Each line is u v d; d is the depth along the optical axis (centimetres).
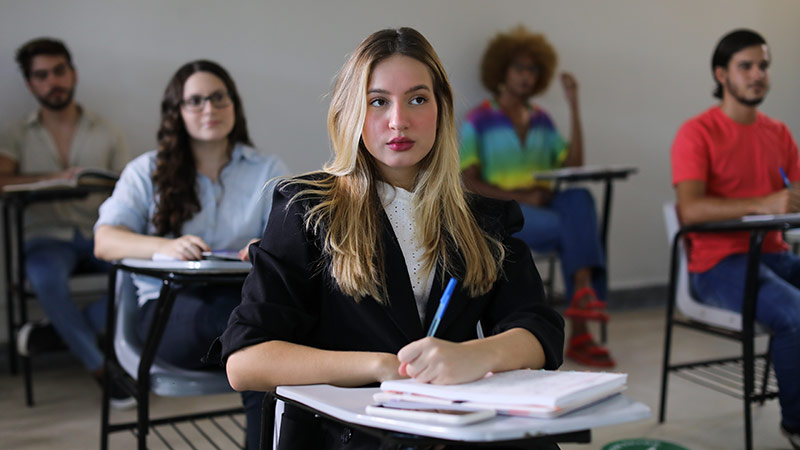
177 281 160
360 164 118
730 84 261
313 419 112
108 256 196
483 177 392
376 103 115
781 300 219
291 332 111
